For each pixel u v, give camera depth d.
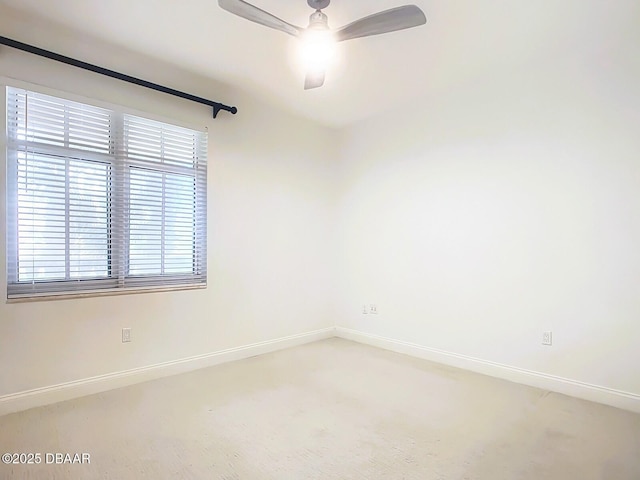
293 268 4.07
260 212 3.75
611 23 2.39
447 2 2.18
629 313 2.53
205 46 2.69
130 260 2.96
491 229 3.18
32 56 2.47
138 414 2.40
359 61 2.90
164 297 3.09
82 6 2.23
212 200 3.38
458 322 3.39
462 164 3.37
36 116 2.53
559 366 2.82
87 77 2.69
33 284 2.55
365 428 2.25
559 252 2.82
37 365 2.51
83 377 2.69
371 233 4.13
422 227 3.67
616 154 2.58
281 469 1.84
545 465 1.88
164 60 2.91
